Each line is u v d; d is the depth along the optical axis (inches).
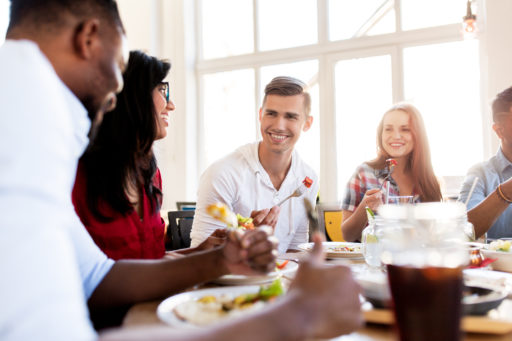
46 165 16.2
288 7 174.6
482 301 23.5
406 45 153.0
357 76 161.9
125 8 190.9
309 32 171.2
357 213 69.1
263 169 69.1
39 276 14.5
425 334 18.1
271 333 15.6
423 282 18.0
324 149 166.1
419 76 151.3
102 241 46.4
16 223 14.7
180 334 15.3
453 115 145.8
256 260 31.7
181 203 132.5
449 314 17.9
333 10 166.1
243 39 184.2
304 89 68.5
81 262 31.4
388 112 83.3
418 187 80.5
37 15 20.9
